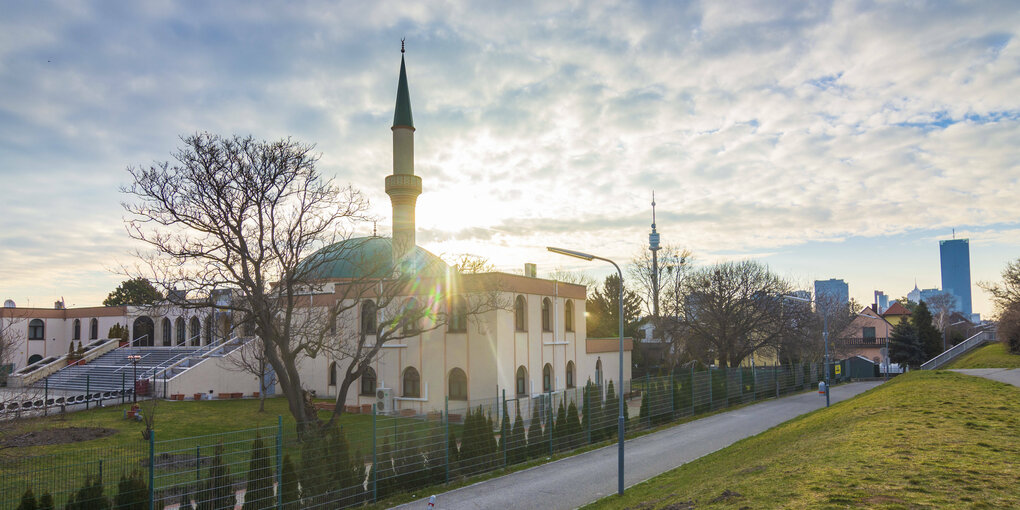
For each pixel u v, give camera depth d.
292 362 28.34
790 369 54.91
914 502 10.98
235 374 43.38
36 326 60.50
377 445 20.89
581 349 45.56
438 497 20.09
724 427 33.81
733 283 54.09
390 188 43.22
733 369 45.69
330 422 28.86
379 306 32.03
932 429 18.33
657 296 62.69
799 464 15.41
